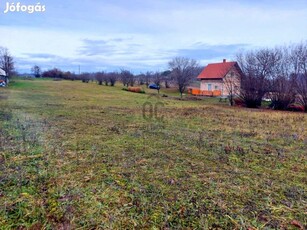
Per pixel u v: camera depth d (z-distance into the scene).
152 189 2.06
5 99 10.62
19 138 3.68
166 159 2.89
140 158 2.90
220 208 1.78
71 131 4.34
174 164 2.72
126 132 4.42
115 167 2.57
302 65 11.73
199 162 2.82
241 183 2.24
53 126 4.75
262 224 1.60
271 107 12.68
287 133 4.80
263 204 1.85
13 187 2.03
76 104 9.66
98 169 2.50
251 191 2.07
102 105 9.70
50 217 1.63
